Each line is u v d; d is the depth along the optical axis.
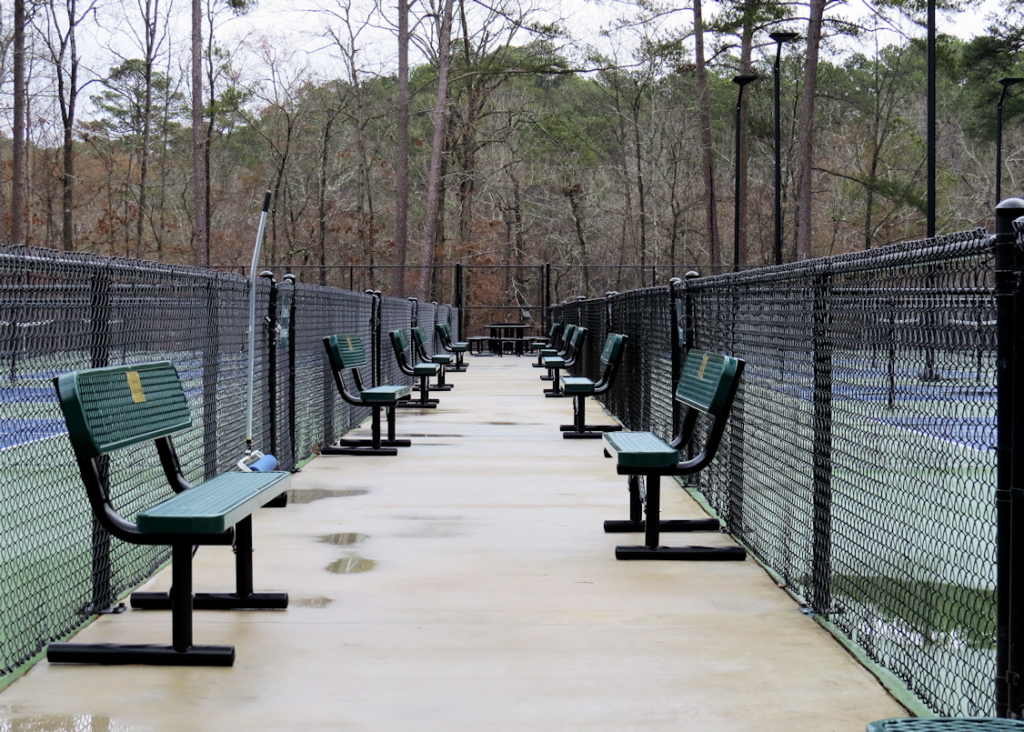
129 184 44.38
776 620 3.86
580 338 12.17
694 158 46.59
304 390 8.08
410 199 52.22
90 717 2.90
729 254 51.34
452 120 41.16
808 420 5.16
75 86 38.09
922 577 4.46
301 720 2.87
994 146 46.88
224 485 3.79
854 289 3.56
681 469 4.72
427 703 3.00
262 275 6.62
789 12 32.41
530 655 3.44
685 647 3.53
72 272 3.40
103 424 3.17
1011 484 2.45
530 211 49.31
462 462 8.03
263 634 3.67
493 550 5.03
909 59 48.44
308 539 5.27
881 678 3.22
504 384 16.81
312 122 45.09
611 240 49.81
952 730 1.77
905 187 33.62
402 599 4.13
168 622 3.80
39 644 3.52
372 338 11.44
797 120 47.66
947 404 3.32
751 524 5.24
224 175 51.28
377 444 8.40
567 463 7.99
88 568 4.59
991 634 3.70
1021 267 2.40
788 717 2.90
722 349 5.82
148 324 4.20
